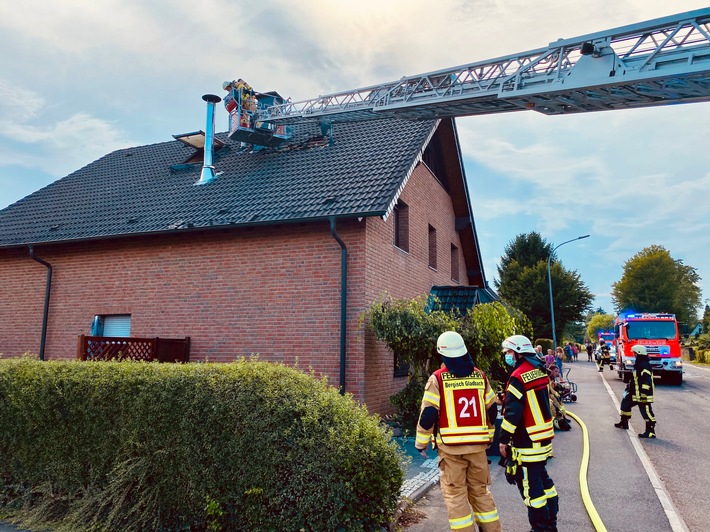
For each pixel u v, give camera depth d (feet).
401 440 32.37
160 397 17.61
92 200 50.65
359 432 16.60
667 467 27.78
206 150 48.78
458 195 59.26
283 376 17.79
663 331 77.71
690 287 268.21
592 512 19.40
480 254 65.21
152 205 45.14
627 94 27.73
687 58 24.39
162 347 36.81
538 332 142.41
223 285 38.65
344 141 47.44
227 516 16.60
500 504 21.27
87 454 18.63
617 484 23.90
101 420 18.44
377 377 35.94
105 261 43.01
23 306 45.52
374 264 36.73
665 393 65.36
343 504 15.61
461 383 15.96
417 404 33.58
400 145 42.78
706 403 54.95
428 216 50.98
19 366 20.83
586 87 27.48
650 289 251.60
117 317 42.73
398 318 32.91
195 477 16.79
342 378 33.91
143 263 41.63
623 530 18.29
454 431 15.58
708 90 25.41
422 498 21.68
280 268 37.17
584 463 26.91
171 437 17.34
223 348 37.91
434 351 33.06
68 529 17.92
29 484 19.84
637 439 34.40
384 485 16.22
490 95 32.35
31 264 46.01
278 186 41.57
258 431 16.37
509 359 18.11
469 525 15.16
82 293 43.39
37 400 19.51
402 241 44.78
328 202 35.99
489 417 16.34
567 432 36.78
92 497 18.19
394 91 39.42
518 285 144.56
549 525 16.62
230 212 38.81
